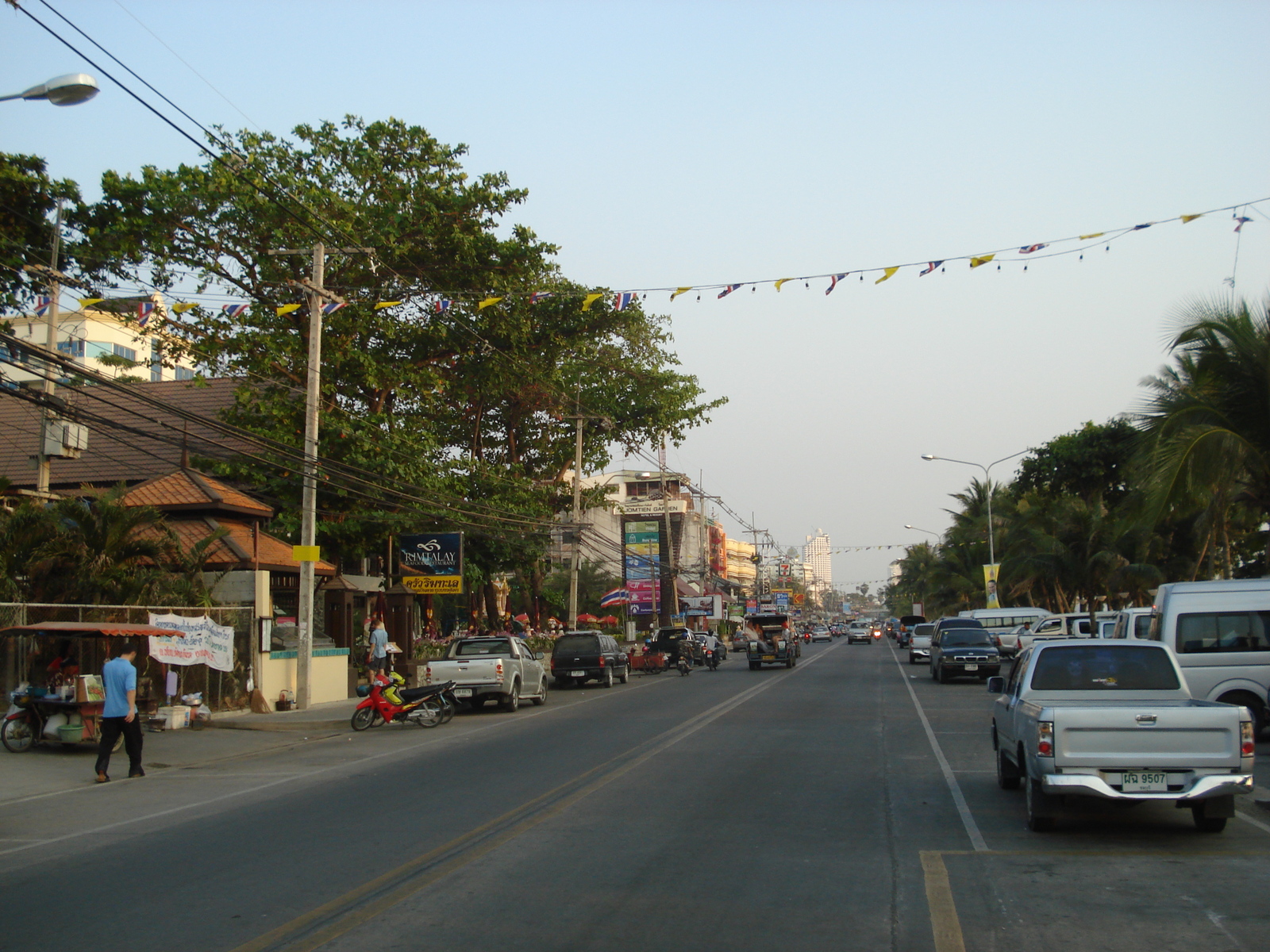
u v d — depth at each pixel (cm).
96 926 702
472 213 3378
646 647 4862
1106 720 902
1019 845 917
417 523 3328
